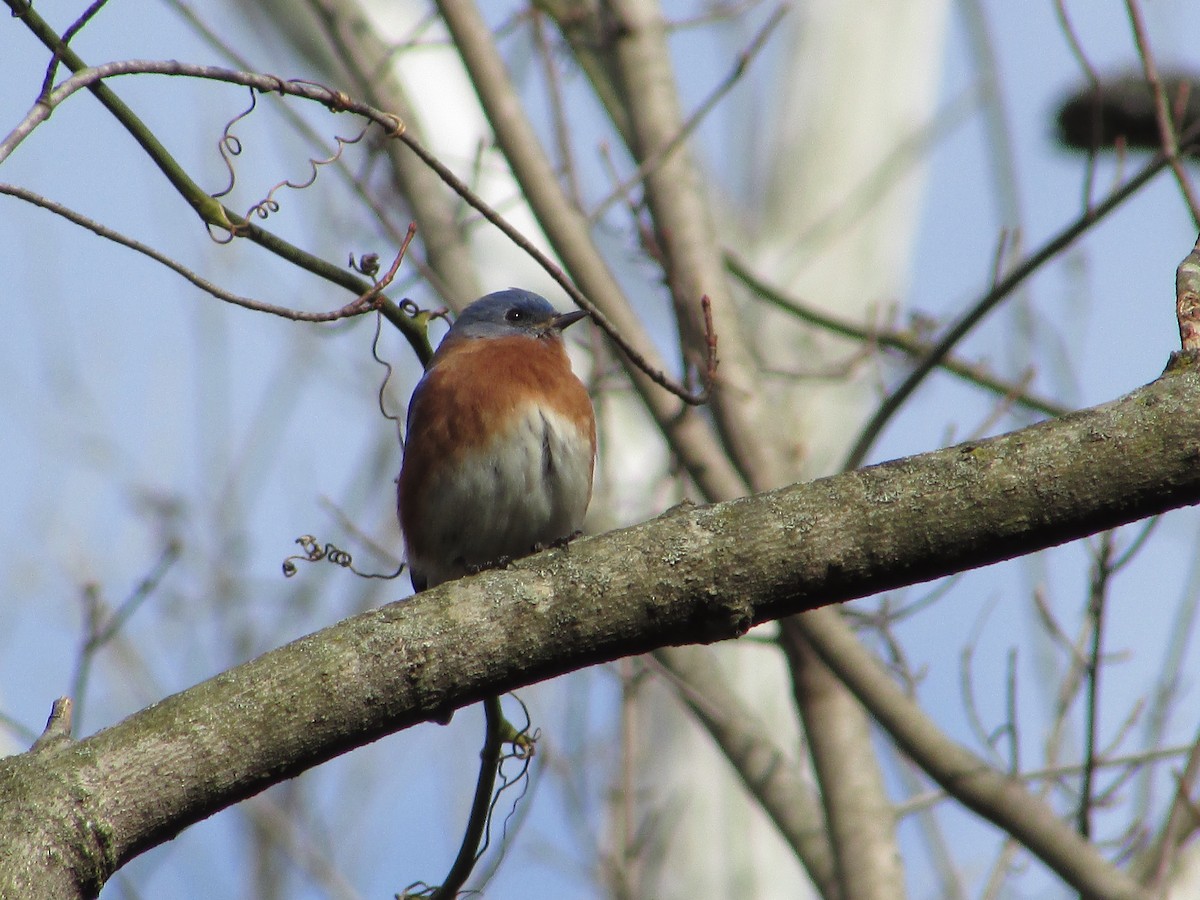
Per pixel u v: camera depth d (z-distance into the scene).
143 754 5.62
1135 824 11.09
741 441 11.11
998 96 13.01
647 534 5.96
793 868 15.50
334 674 5.82
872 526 5.75
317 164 8.10
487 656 5.91
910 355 13.31
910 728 9.97
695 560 5.86
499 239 16.03
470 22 12.29
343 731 5.82
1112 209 10.66
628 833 12.19
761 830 15.55
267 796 14.56
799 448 11.62
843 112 18.88
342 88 14.86
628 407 16.11
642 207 12.30
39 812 5.43
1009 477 5.65
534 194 11.93
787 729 15.46
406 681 5.86
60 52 7.23
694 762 15.57
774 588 5.84
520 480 10.65
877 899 10.08
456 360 11.01
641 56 12.60
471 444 10.66
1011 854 11.25
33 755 5.62
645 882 14.88
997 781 9.75
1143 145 14.90
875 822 10.37
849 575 5.79
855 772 10.54
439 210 13.30
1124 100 14.59
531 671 5.96
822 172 18.48
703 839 15.39
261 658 5.90
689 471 11.16
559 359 11.46
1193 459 5.52
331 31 13.34
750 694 15.57
